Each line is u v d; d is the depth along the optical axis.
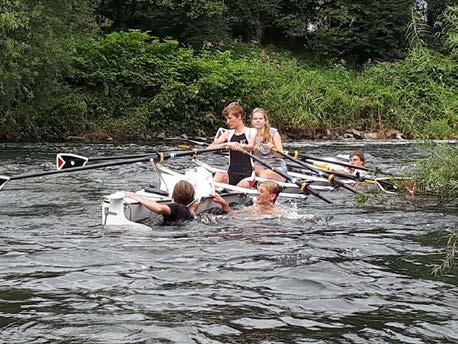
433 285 4.91
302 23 36.16
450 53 9.71
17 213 8.17
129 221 7.28
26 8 19.17
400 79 11.20
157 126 24.31
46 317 4.08
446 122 9.30
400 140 25.03
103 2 32.75
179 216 7.52
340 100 26.83
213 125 25.12
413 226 7.43
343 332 3.86
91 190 10.36
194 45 31.77
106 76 24.28
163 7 32.22
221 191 8.95
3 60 18.53
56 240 6.47
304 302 4.44
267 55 33.53
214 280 4.98
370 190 10.23
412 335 3.83
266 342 3.68
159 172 8.54
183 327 3.90
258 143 10.14
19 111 21.09
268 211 8.14
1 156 16.33
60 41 21.48
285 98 26.83
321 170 9.64
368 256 5.86
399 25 34.69
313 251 6.03
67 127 22.66
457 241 6.53
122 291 4.66
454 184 8.80
